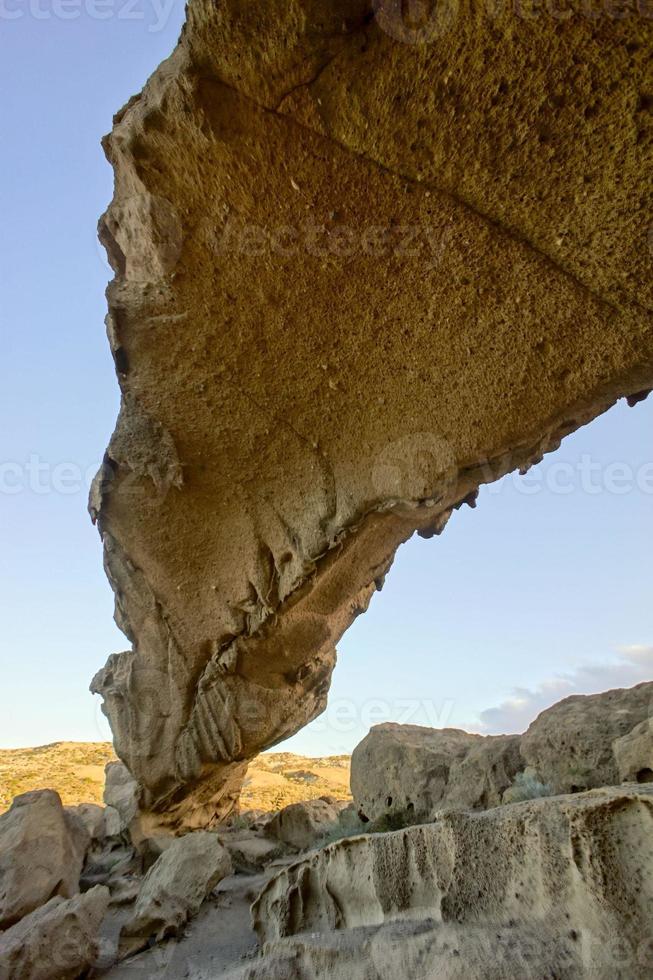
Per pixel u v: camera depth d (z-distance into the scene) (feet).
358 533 28.04
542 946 11.37
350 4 14.42
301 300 22.33
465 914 13.42
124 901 30.01
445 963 12.34
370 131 16.76
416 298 21.04
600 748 19.94
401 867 15.65
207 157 18.47
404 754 29.12
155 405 26.89
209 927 24.61
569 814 11.66
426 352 22.49
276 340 23.94
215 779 39.68
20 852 29.27
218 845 28.66
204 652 35.37
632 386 21.76
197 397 26.40
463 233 18.62
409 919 14.76
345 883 17.43
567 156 15.97
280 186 18.75
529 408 22.54
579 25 13.58
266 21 14.99
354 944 15.25
